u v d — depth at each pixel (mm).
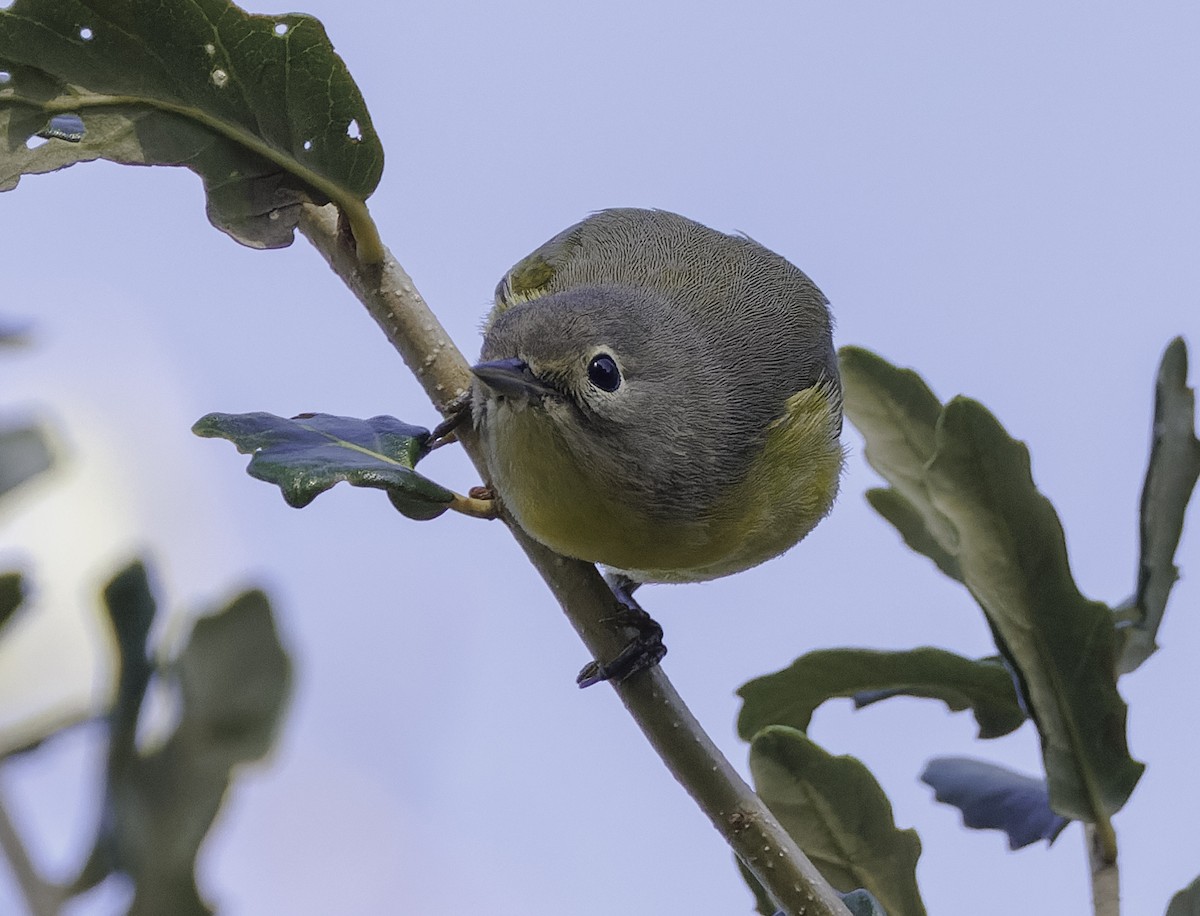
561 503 8484
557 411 8484
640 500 9023
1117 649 7422
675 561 9633
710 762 7266
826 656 8125
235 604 2602
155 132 7375
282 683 2592
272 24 7023
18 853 2465
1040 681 6957
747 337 10086
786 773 7195
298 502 6500
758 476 9750
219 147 7461
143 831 2518
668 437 9133
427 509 7258
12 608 3143
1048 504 6945
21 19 6820
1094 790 6910
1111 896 6855
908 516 8898
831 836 7246
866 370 8539
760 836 7008
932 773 8047
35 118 7188
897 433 8500
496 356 8703
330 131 7457
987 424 6953
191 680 2570
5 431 3420
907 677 8180
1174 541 7598
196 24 6992
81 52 6996
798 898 6910
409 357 8500
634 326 9070
